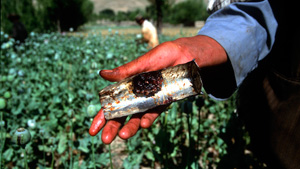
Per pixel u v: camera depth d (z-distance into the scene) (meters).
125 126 0.27
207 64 0.31
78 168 0.80
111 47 3.23
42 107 1.36
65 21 12.01
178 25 23.42
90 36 5.00
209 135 1.27
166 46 0.28
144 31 3.32
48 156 1.07
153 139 1.13
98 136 0.86
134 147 1.05
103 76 0.27
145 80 0.28
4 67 2.39
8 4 7.55
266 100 0.38
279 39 0.36
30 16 8.21
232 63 0.32
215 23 0.35
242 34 0.32
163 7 7.21
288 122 0.34
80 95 1.46
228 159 0.83
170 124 1.19
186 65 0.27
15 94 1.52
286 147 0.34
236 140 0.88
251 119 0.43
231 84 0.35
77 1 11.92
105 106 0.28
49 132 1.16
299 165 0.33
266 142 0.38
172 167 0.79
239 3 0.35
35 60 2.72
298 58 0.32
